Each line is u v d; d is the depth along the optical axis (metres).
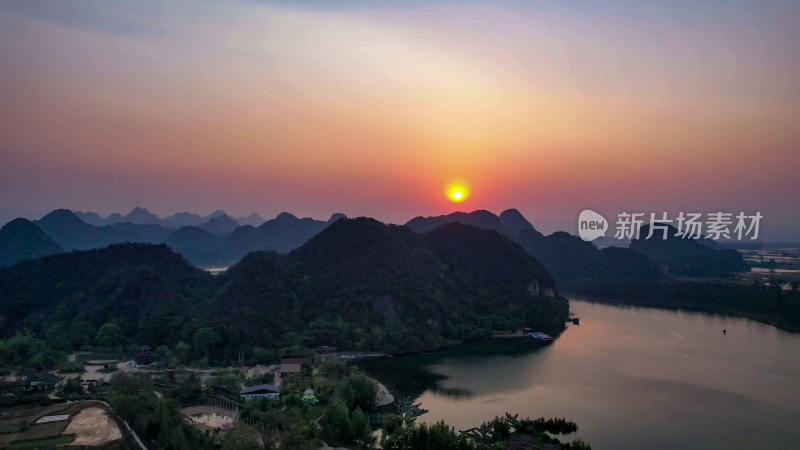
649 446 143.25
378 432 152.00
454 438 131.88
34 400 161.50
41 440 130.62
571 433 151.75
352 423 144.62
